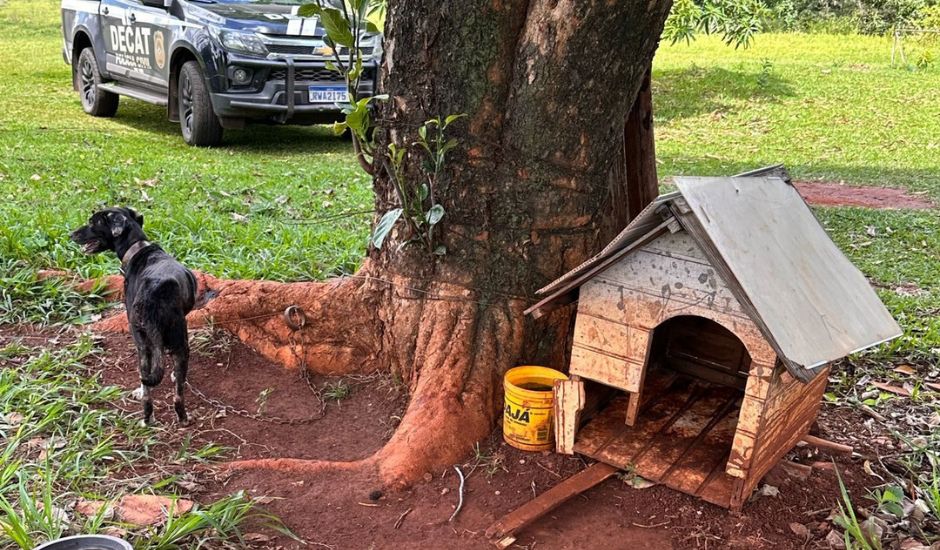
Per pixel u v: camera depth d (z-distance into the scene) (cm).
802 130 1427
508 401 371
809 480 364
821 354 312
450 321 396
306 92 1049
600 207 399
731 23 1373
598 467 355
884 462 389
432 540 316
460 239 390
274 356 455
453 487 349
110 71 1234
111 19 1208
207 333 462
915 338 525
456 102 374
